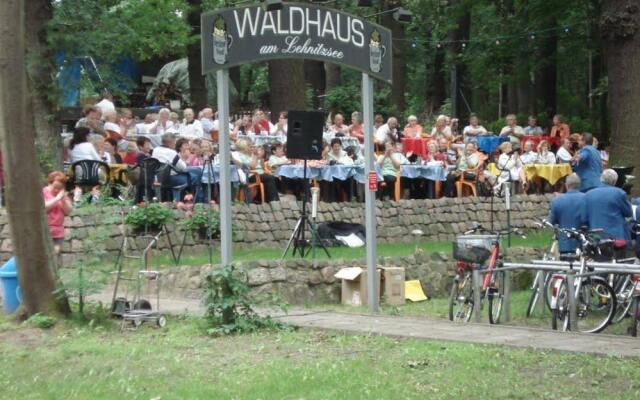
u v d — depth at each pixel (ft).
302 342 34.12
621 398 25.46
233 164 57.52
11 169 37.76
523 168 73.72
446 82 131.95
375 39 43.14
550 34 102.78
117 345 33.96
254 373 28.86
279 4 39.09
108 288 45.93
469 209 68.18
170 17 74.23
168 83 89.40
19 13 37.32
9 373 30.35
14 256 38.37
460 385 26.96
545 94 112.78
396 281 49.26
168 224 53.42
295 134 50.16
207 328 36.24
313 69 112.27
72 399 27.07
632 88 70.69
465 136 78.07
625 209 44.47
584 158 60.90
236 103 93.20
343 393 26.25
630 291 41.32
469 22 116.06
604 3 71.97
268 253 54.44
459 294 42.22
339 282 49.11
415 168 66.59
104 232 40.06
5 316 39.83
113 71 75.51
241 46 38.83
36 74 58.44
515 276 55.21
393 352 31.83
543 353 30.99
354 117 68.85
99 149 55.11
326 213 60.39
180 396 26.48
